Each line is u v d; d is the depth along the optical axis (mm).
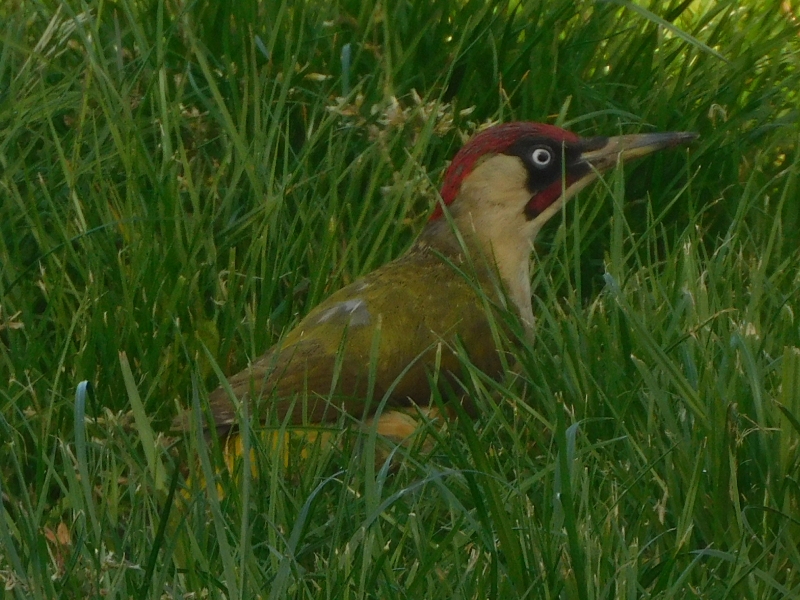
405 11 12000
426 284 9586
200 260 10383
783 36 12523
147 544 7645
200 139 11266
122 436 8312
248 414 8430
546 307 9484
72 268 10539
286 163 10406
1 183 10281
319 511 8281
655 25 12242
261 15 11992
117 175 11070
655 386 8109
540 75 11805
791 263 10328
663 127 11844
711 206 11766
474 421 9430
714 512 7734
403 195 10734
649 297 9609
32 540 7129
